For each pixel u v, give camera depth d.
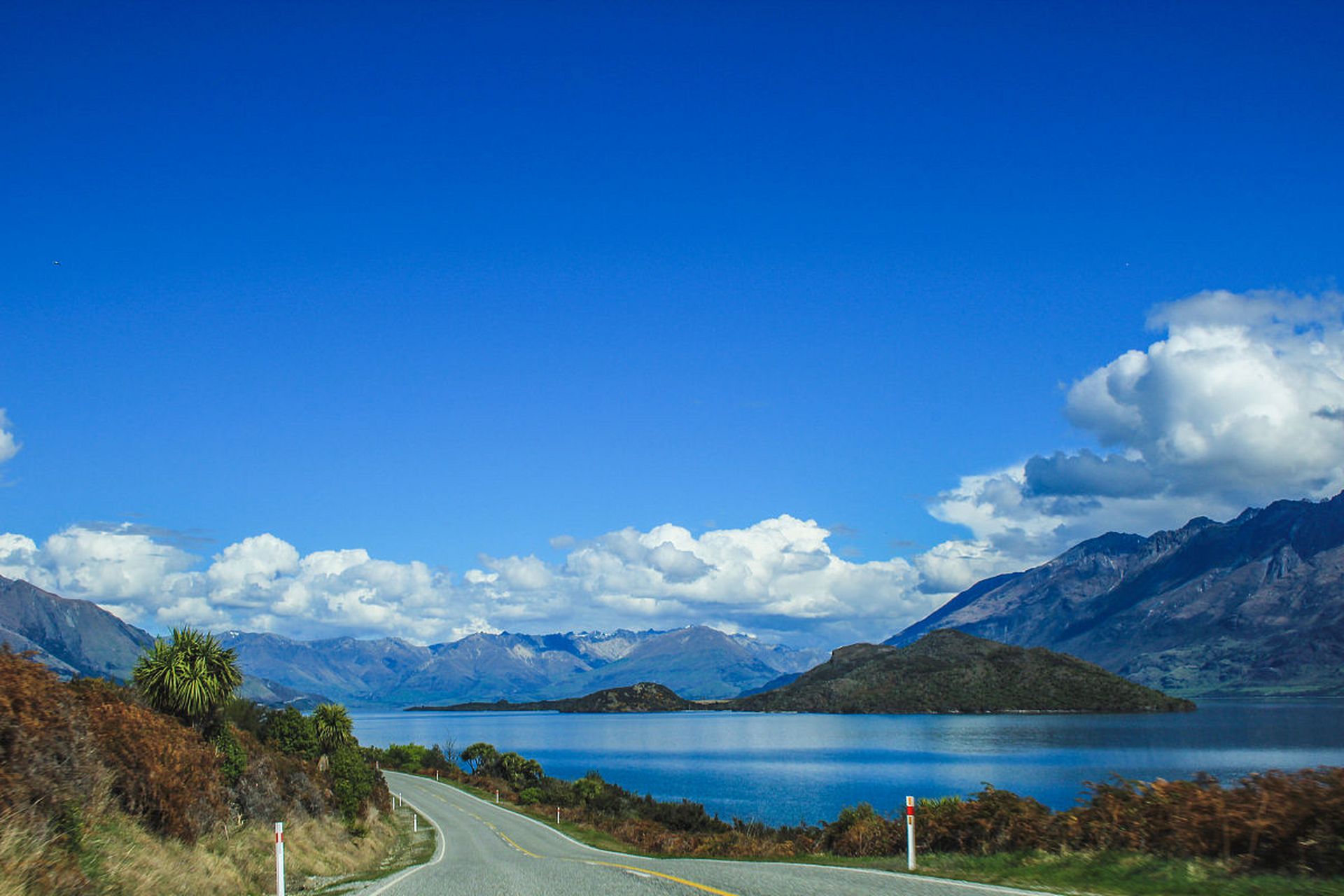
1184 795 16.17
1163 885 13.23
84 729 18.23
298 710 49.59
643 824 57.34
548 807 76.31
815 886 14.68
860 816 32.81
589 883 17.53
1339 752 160.50
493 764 117.56
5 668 16.98
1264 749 168.88
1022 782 114.19
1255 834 14.04
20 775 14.86
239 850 22.14
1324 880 12.53
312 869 25.88
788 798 100.75
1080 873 14.80
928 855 19.86
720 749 198.62
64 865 13.25
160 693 28.83
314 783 42.62
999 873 15.73
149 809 19.30
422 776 122.94
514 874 20.73
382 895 16.95
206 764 23.95
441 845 44.34
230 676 30.30
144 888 14.75
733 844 37.25
